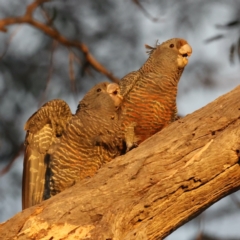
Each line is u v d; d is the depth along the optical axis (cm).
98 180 982
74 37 2038
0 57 1786
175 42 1272
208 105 1025
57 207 950
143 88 1216
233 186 980
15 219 943
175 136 997
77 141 1158
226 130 975
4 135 2031
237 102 1003
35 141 1195
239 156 960
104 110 1162
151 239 962
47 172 1199
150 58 1276
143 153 991
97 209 953
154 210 955
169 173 967
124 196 966
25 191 1191
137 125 1202
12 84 2039
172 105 1231
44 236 924
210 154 966
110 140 1164
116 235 922
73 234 927
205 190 970
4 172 1783
